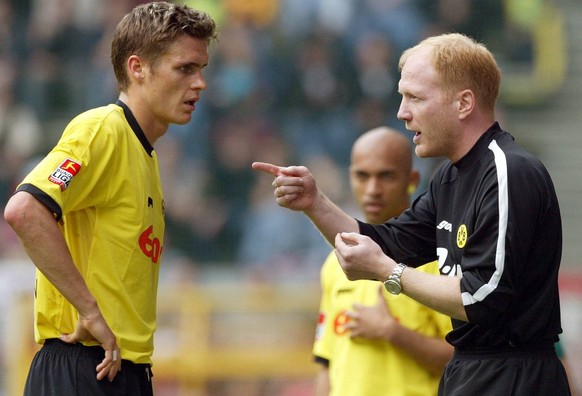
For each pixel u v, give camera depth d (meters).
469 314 14.91
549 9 60.25
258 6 56.06
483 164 15.53
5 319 41.19
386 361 19.44
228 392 41.62
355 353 19.64
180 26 16.23
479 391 15.30
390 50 55.50
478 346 15.48
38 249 15.27
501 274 14.75
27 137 54.62
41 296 16.17
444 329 19.28
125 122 16.30
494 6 59.03
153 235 16.56
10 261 45.69
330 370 20.56
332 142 53.88
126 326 16.11
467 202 15.66
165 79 16.25
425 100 15.79
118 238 16.05
